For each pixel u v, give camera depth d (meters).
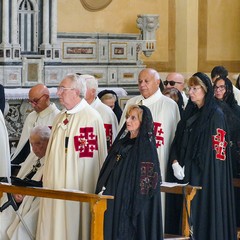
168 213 12.98
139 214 11.22
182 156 12.73
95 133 12.04
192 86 12.65
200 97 12.65
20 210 12.30
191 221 12.30
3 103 14.34
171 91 14.84
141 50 25.69
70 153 11.97
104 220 11.29
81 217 11.87
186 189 12.10
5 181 12.50
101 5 27.34
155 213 11.26
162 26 28.47
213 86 13.73
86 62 24.95
